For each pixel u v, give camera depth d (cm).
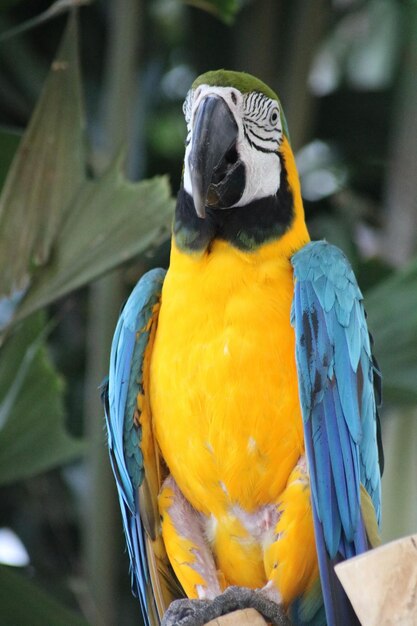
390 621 386
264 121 593
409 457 757
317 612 565
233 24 956
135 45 854
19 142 703
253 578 568
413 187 867
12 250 641
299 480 542
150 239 635
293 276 562
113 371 583
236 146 582
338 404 545
